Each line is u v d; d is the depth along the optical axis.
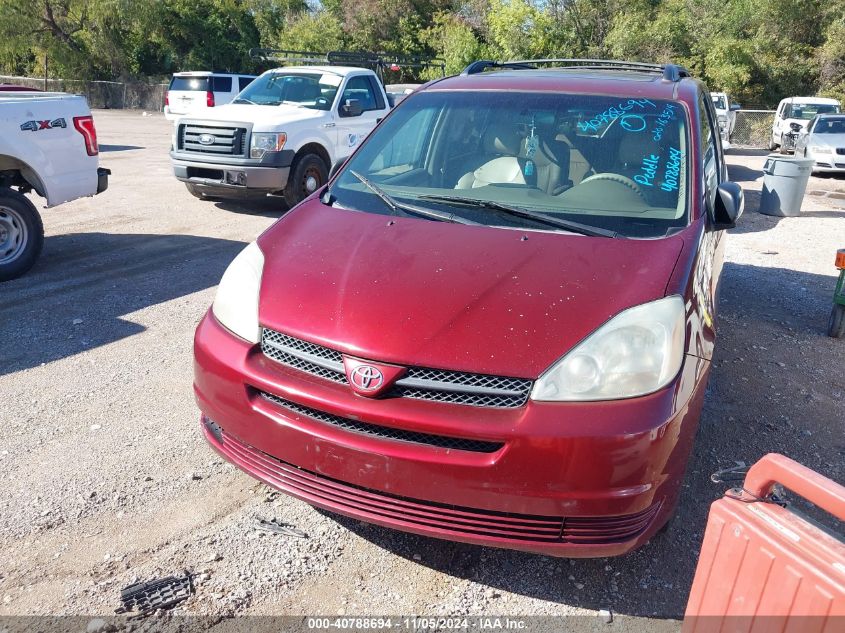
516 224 3.18
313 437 2.59
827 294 7.13
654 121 3.63
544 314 2.58
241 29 41.97
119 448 3.68
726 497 1.89
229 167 9.27
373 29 41.62
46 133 6.45
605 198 3.31
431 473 2.45
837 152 17.69
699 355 2.77
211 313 3.14
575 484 2.37
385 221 3.26
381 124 4.12
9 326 5.34
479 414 2.43
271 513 3.20
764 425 4.22
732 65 33.59
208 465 3.56
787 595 1.70
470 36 31.98
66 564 2.83
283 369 2.73
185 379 4.53
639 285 2.70
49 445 3.69
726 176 4.74
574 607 2.71
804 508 3.40
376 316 2.65
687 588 2.83
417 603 2.71
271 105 10.49
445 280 2.77
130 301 5.99
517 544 2.48
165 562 2.86
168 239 8.23
